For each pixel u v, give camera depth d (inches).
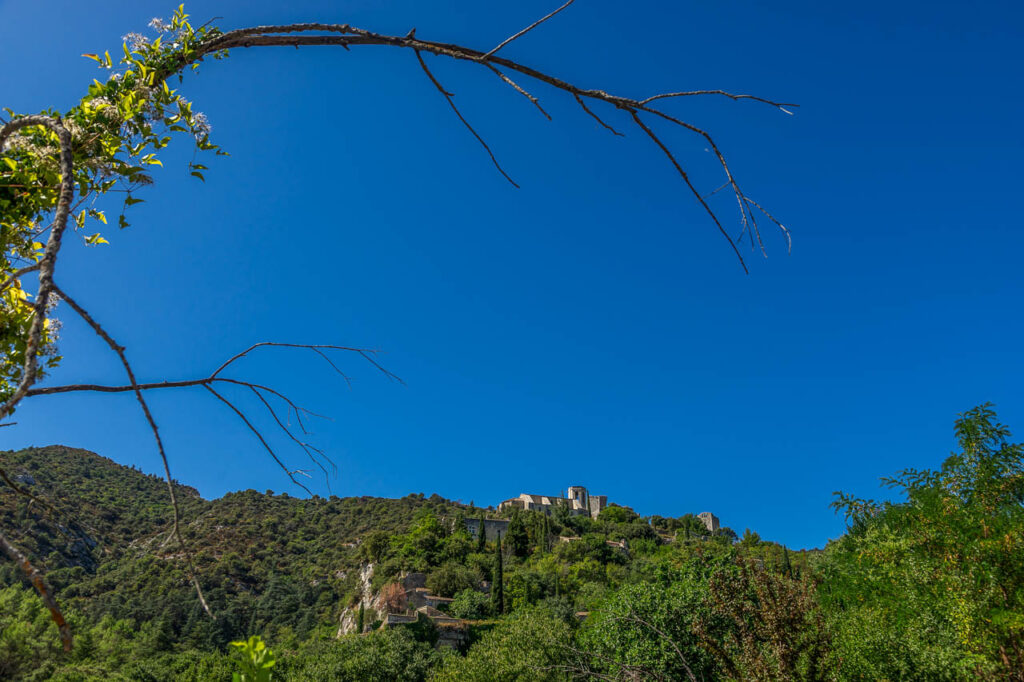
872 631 356.2
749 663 315.9
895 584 390.6
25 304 119.6
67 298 60.1
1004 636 288.5
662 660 522.3
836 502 446.0
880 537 431.8
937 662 320.8
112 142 112.0
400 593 2842.0
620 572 3201.3
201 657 2082.9
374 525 5187.0
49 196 112.0
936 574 338.6
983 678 289.0
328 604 3779.5
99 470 5152.6
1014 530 301.7
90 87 114.7
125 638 2261.3
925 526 346.0
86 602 2517.2
